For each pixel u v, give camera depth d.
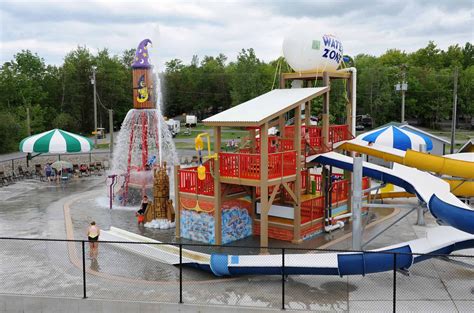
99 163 39.34
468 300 12.30
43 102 91.62
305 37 19.34
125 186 25.86
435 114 84.62
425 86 83.69
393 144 29.33
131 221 22.02
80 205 25.88
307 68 19.67
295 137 17.78
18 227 21.02
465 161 16.45
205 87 113.12
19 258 16.30
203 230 18.28
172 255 15.73
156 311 12.10
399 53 114.19
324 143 19.52
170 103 114.44
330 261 13.20
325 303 12.15
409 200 25.94
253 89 81.19
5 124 58.03
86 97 92.75
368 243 16.55
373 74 82.06
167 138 30.78
